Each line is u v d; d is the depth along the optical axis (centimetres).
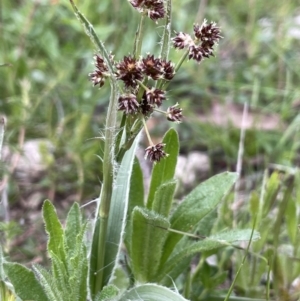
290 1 42
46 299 13
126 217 15
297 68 35
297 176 18
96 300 12
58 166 26
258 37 37
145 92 11
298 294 17
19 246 21
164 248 14
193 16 40
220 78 35
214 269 17
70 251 13
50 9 33
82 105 29
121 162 13
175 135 14
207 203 14
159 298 12
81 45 34
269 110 31
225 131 29
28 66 31
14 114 27
